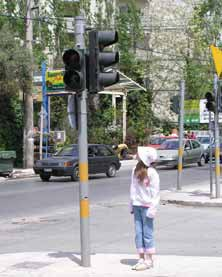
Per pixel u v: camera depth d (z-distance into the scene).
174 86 57.38
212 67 53.03
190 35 56.50
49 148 36.44
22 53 31.47
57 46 45.06
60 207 18.23
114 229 14.05
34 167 27.61
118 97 49.91
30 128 33.38
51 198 20.53
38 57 41.03
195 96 54.00
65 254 10.73
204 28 51.81
